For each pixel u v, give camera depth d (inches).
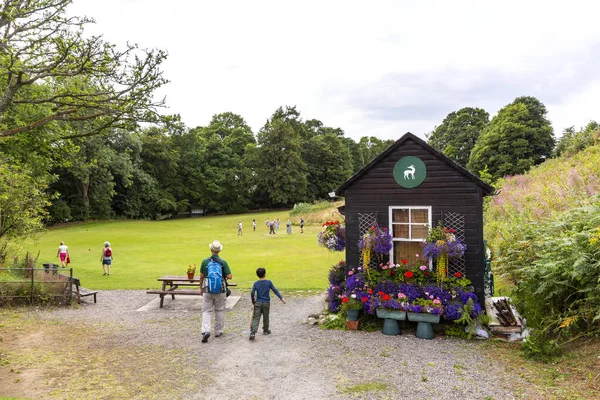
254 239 1218.6
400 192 358.0
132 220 2194.9
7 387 227.8
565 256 279.7
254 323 317.1
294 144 2812.5
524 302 329.1
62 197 2070.6
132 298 501.0
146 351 293.1
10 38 382.0
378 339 311.4
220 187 2842.0
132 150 2253.9
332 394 214.1
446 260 329.7
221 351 290.2
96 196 2094.0
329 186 3122.5
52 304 458.6
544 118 2041.1
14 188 569.3
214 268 317.1
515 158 1946.4
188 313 422.9
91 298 499.5
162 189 2709.2
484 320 309.3
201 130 3223.4
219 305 329.1
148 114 404.8
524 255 378.6
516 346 283.7
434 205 345.7
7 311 429.4
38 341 320.8
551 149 1929.1
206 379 238.8
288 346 299.0
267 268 702.5
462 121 2751.0
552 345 257.0
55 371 253.4
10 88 365.1
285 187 2770.7
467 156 2704.2
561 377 219.6
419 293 323.0
